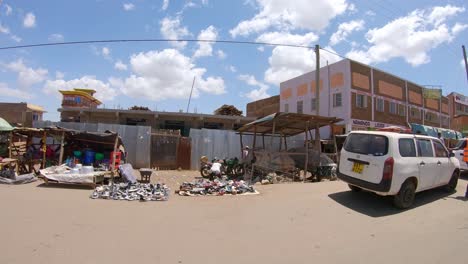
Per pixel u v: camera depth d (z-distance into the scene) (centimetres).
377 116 2764
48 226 538
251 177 1234
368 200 782
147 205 723
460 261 423
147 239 487
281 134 1684
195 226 562
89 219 589
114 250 438
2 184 952
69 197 794
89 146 1309
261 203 756
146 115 2680
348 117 2506
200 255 429
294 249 459
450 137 2611
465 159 955
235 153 1686
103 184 1022
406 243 491
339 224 589
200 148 1645
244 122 2853
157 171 1519
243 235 517
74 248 441
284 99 3375
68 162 1165
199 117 2706
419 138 792
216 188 899
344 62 2583
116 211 657
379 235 529
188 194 853
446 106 4038
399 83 3103
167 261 406
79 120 2739
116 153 1203
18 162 1145
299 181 1237
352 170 767
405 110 3152
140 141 1584
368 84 2712
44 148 1203
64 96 3198
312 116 1224
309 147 1569
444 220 623
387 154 696
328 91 2734
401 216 649
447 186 899
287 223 591
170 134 1619
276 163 1238
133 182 1017
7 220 565
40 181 1033
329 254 442
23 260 396
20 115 3167
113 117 2689
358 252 452
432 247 475
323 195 841
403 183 705
